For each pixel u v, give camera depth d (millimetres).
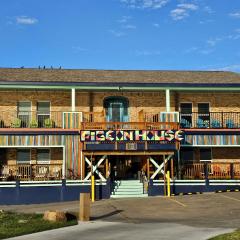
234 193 27906
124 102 33406
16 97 32375
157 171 28641
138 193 28250
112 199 27156
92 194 27156
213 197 26062
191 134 30688
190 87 31797
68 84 31031
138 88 31562
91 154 28094
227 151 32688
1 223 17281
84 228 16438
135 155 30141
